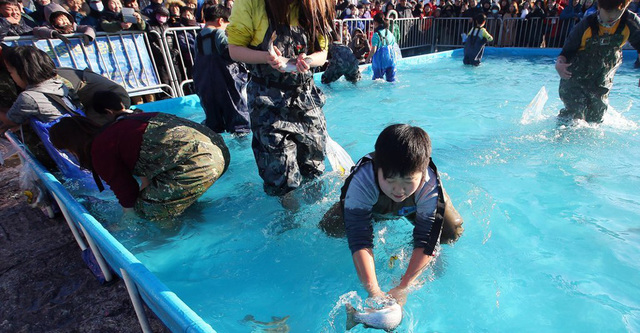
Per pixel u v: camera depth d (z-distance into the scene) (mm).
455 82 6910
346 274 2033
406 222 2473
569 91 3895
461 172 3111
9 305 2229
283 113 2682
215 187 3145
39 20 5699
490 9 12648
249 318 1793
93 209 2893
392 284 1911
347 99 5836
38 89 3162
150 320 2051
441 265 2002
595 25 3543
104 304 2203
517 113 4688
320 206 2664
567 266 1984
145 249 2371
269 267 2139
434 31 13797
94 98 2879
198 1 7609
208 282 2053
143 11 6164
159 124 2523
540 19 11680
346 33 10398
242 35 2451
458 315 1708
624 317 1647
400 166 1548
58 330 2041
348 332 1647
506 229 2307
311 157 2922
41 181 3092
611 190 2713
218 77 4098
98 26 5582
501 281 1897
